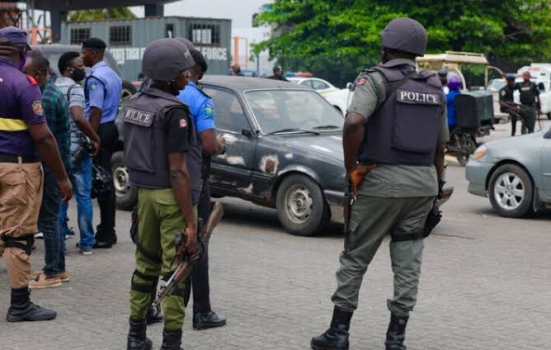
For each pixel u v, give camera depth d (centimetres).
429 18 4034
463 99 2083
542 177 1345
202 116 722
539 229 1285
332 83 4391
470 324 783
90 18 5253
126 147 652
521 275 984
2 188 765
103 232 1086
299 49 4394
